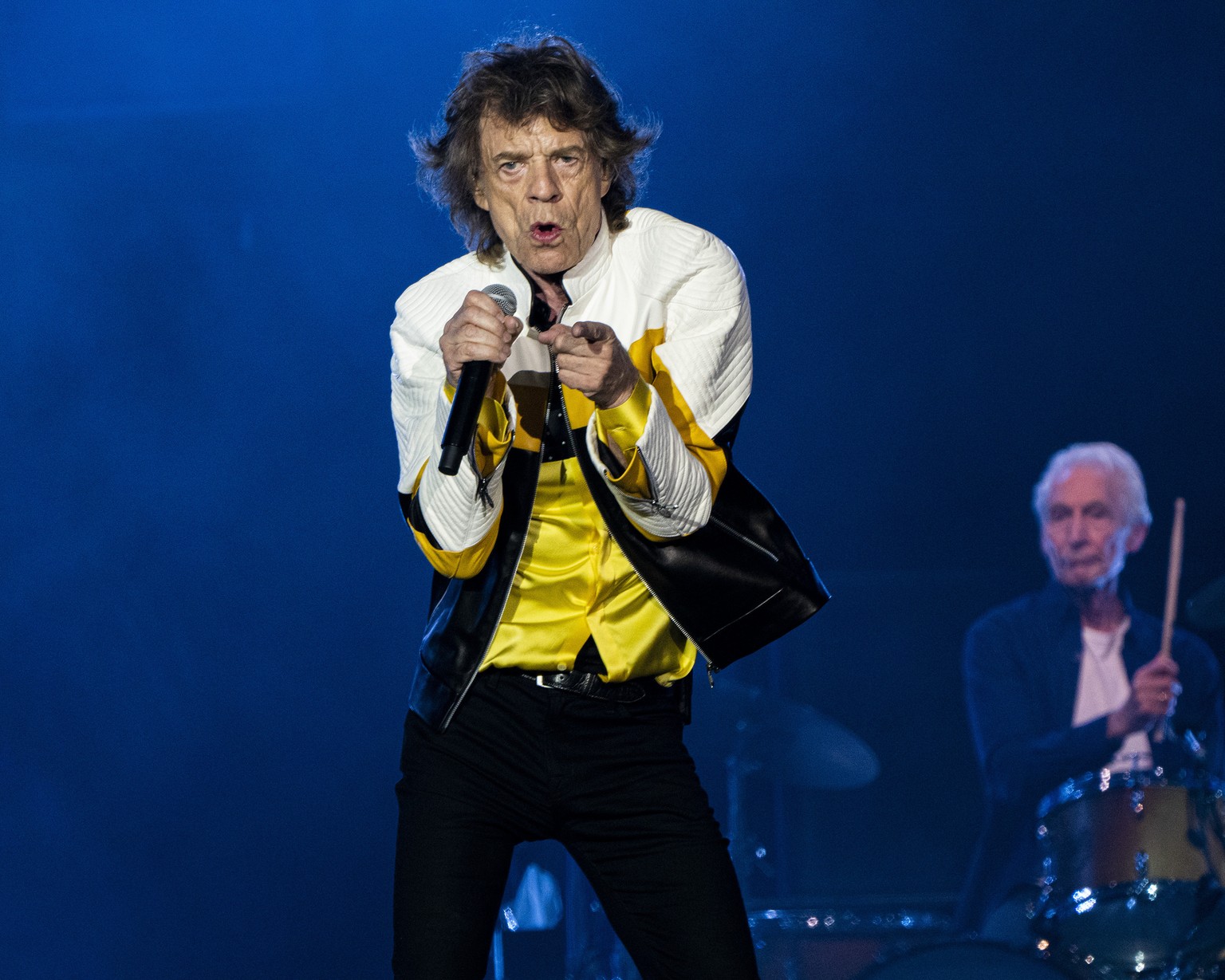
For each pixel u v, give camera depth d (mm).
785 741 20078
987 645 17547
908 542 27969
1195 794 13742
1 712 27359
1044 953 13492
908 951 13086
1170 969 13586
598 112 6766
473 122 7000
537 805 6871
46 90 27328
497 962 17109
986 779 17219
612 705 6867
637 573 6875
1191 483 27203
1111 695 17109
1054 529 17344
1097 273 27641
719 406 6965
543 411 6934
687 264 7008
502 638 6871
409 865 6746
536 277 7156
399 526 28188
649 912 6762
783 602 6898
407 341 7125
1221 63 26750
